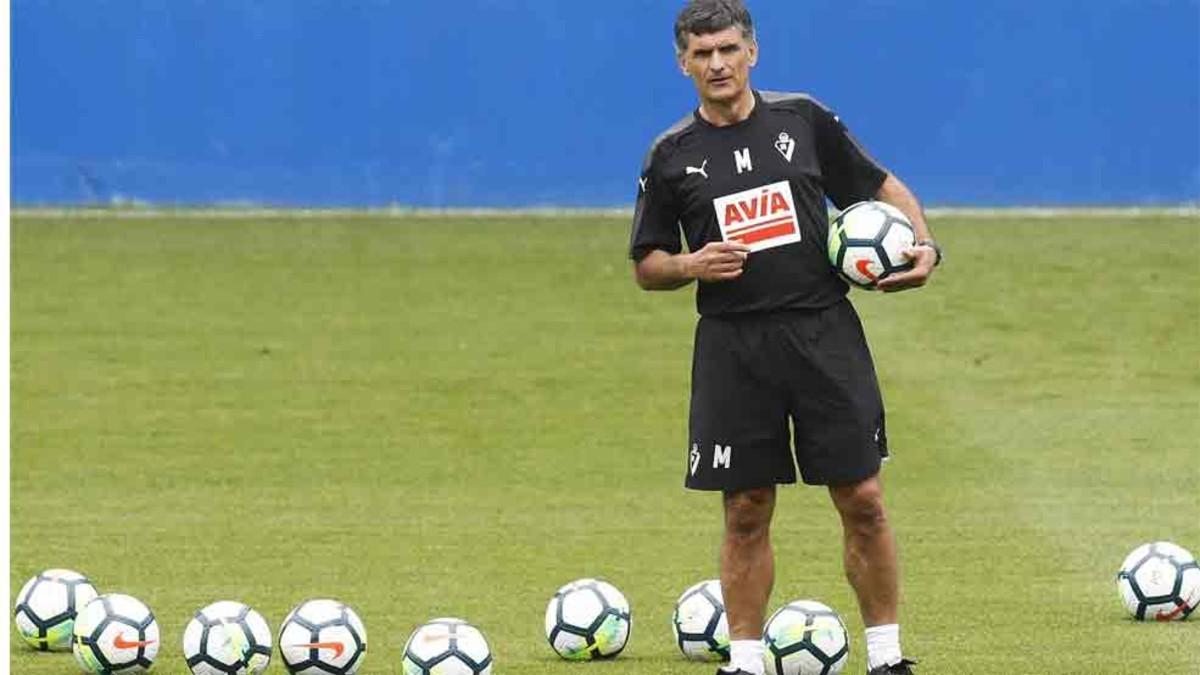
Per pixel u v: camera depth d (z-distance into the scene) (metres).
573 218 110.62
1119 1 109.88
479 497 53.75
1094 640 36.06
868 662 31.89
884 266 31.08
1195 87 110.06
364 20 113.31
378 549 46.59
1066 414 65.62
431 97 113.44
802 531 48.66
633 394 70.31
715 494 54.09
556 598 35.19
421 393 70.44
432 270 96.44
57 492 54.41
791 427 32.22
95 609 33.56
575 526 49.59
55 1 112.50
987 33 109.94
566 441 62.44
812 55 109.75
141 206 113.88
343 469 57.97
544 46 112.94
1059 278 91.31
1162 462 57.94
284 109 113.62
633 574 43.72
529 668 34.25
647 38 112.75
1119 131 110.31
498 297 90.00
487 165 113.62
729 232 31.16
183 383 72.19
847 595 41.34
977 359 75.50
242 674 32.59
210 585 42.34
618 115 113.00
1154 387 70.69
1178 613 37.84
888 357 75.81
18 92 113.12
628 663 34.62
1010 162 110.62
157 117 113.56
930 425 63.69
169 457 59.75
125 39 113.19
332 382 72.44
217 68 113.50
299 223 109.19
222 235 105.44
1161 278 91.25
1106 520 49.66
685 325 84.00
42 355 77.31
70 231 106.06
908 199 32.25
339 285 92.88
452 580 42.97
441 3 112.88
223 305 88.25
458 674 32.00
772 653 32.78
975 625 37.50
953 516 50.19
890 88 110.12
